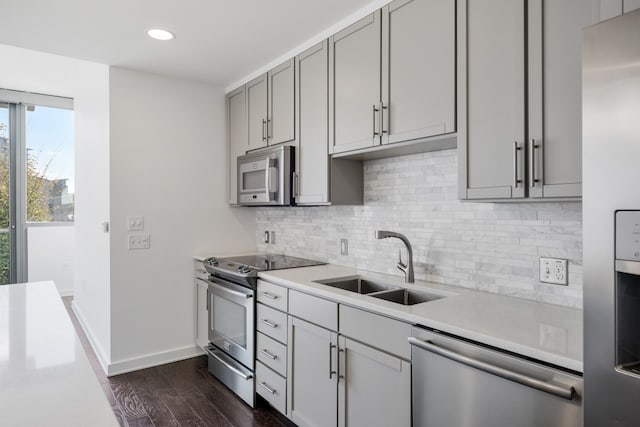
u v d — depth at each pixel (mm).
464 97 1700
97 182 3473
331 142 2432
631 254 886
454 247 2148
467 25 1693
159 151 3271
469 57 1685
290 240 3391
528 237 1834
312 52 2578
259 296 2568
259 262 3006
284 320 2324
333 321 1966
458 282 2131
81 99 4207
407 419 1591
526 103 1489
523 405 1208
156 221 3262
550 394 1139
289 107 2803
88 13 2230
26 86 5016
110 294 3061
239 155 3432
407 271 2260
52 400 849
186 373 3105
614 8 1006
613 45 918
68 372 1001
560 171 1395
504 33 1561
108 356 3121
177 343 3363
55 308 1714
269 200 2812
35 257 5488
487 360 1307
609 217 924
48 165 5598
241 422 2412
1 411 797
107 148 3102
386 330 1687
